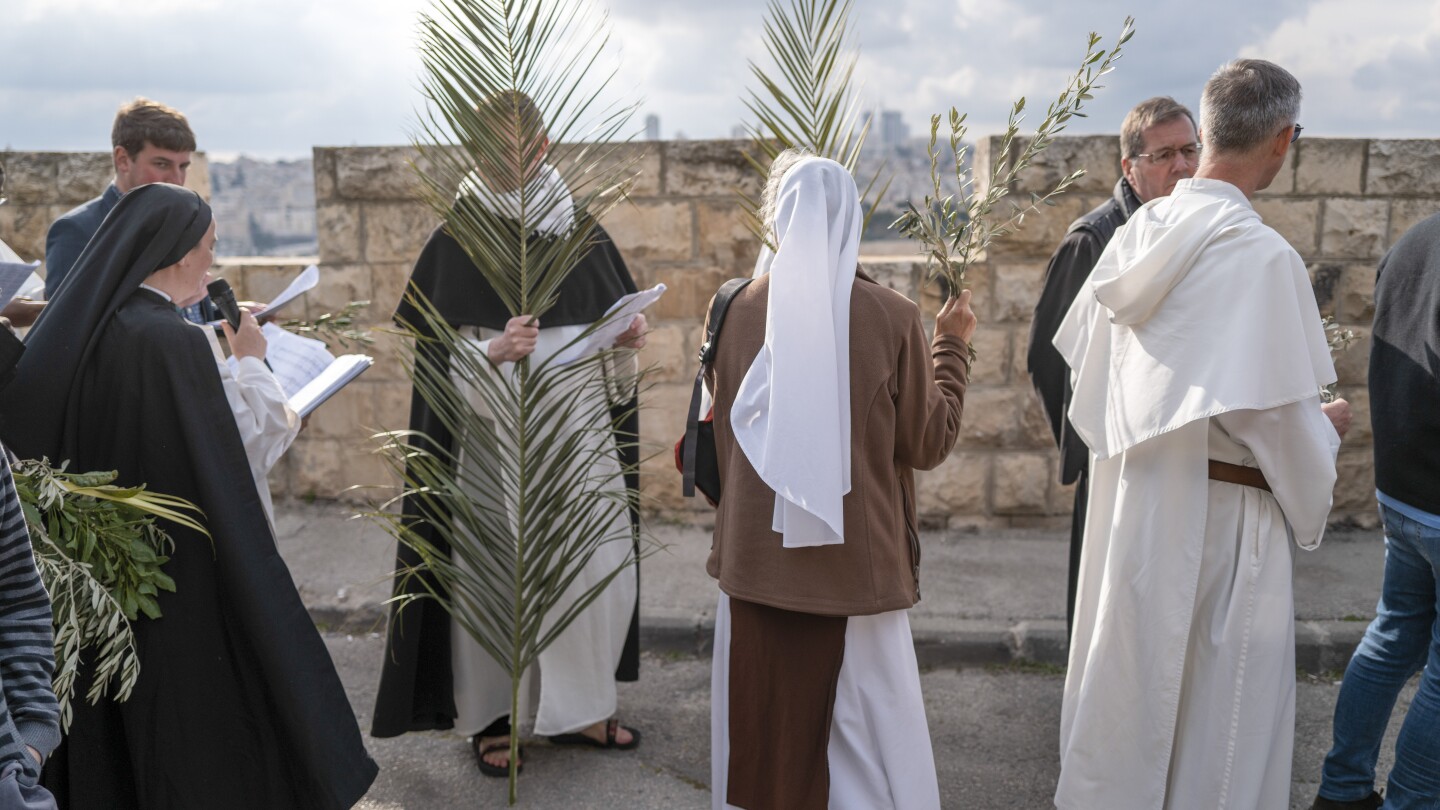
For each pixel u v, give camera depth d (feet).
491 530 9.91
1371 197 16.43
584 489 10.50
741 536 7.16
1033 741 11.46
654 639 13.82
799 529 6.81
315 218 17.44
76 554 7.18
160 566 7.65
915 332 7.15
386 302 17.67
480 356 9.52
